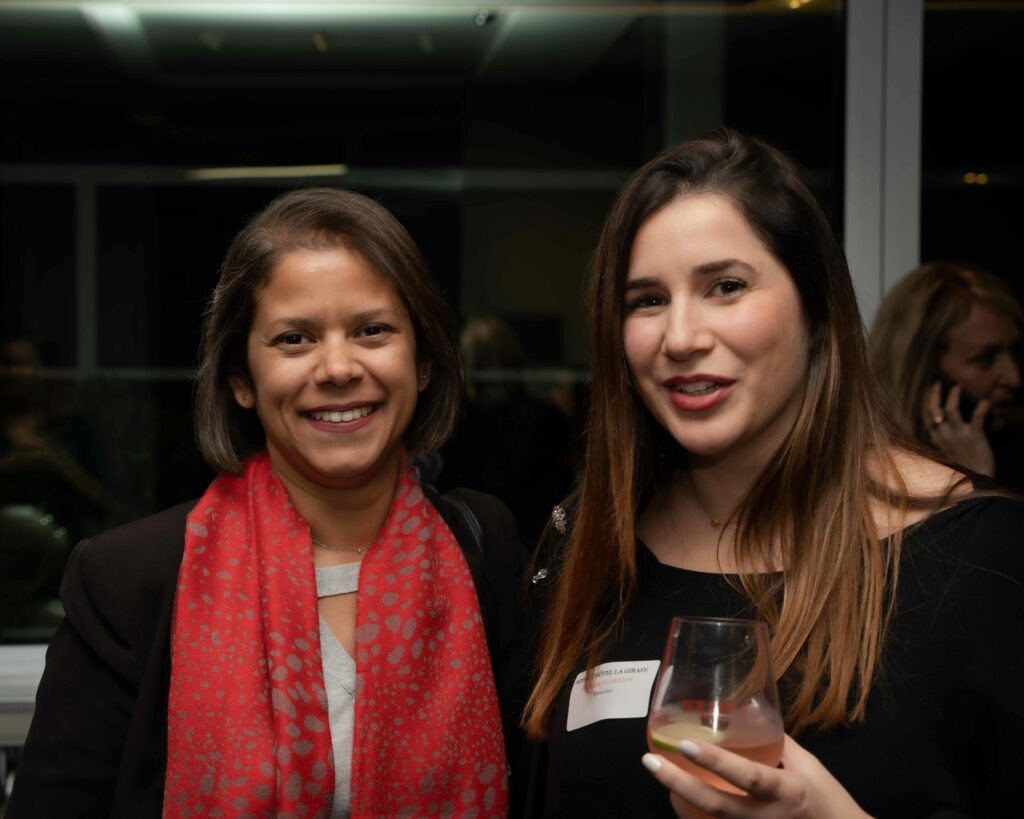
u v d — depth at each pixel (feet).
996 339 8.45
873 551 4.51
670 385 4.67
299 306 5.13
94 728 5.08
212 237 10.21
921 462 4.84
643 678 4.79
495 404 10.39
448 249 10.48
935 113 9.59
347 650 5.47
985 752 4.26
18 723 9.10
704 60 10.20
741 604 4.77
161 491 10.12
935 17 9.55
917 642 4.34
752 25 10.09
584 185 10.50
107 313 10.09
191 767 4.97
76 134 10.01
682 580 5.00
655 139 10.43
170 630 5.21
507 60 10.34
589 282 5.03
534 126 10.44
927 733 4.25
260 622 5.29
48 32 9.91
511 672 5.79
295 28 10.12
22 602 9.63
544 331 10.52
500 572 6.02
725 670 3.67
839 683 4.33
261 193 10.28
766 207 4.56
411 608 5.50
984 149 9.61
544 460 10.34
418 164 10.43
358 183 10.38
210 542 5.45
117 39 9.98
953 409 8.47
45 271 10.02
